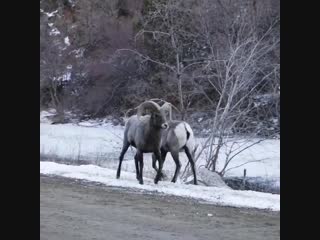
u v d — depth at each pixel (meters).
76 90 38.28
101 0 38.16
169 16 24.41
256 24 21.45
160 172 14.86
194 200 12.63
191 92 21.94
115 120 33.59
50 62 39.25
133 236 8.52
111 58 32.09
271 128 21.05
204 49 23.72
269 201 12.84
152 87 25.83
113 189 13.66
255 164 22.69
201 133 21.39
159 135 14.50
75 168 17.14
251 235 9.09
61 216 9.88
